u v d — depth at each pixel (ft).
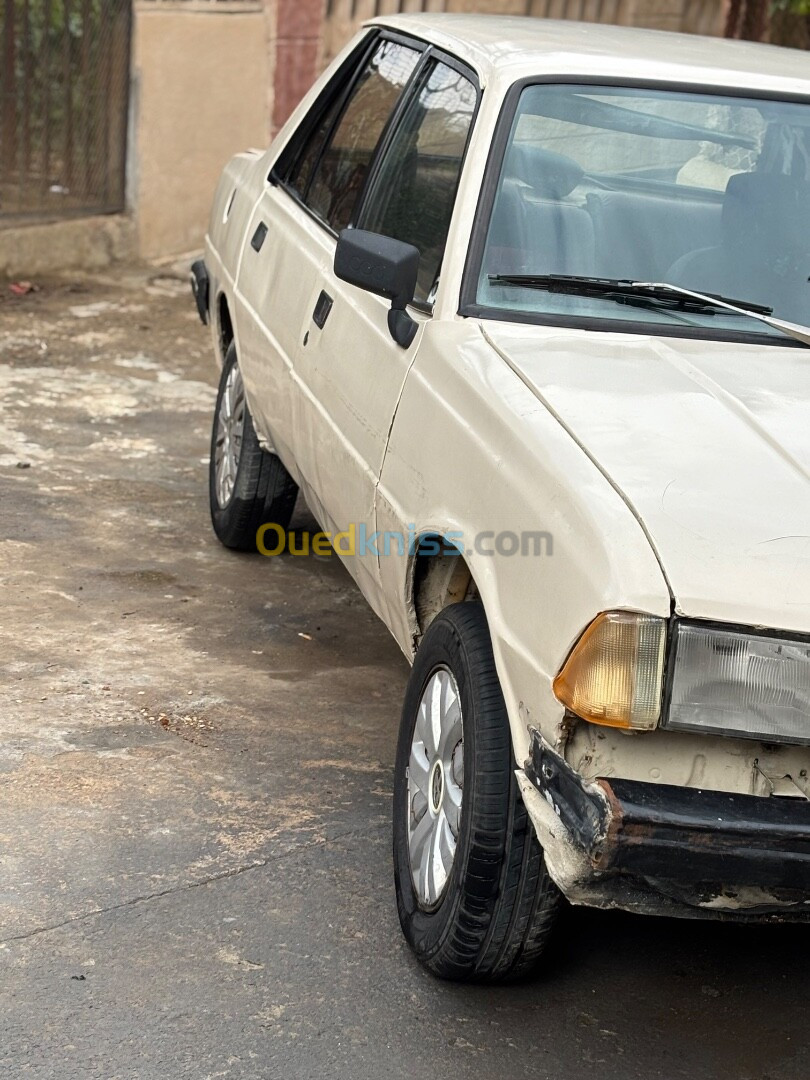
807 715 8.16
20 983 9.62
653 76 12.52
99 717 13.57
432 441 10.59
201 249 36.09
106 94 33.50
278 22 34.27
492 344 10.73
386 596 11.76
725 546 8.30
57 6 32.24
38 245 32.83
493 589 9.27
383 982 10.06
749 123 12.44
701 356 10.86
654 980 10.50
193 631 15.93
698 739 8.39
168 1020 9.39
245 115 35.24
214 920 10.55
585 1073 9.34
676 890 8.27
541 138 11.91
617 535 8.34
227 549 18.61
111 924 10.37
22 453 21.36
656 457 9.06
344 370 12.82
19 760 12.57
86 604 16.28
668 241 11.73
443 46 13.61
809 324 11.57
